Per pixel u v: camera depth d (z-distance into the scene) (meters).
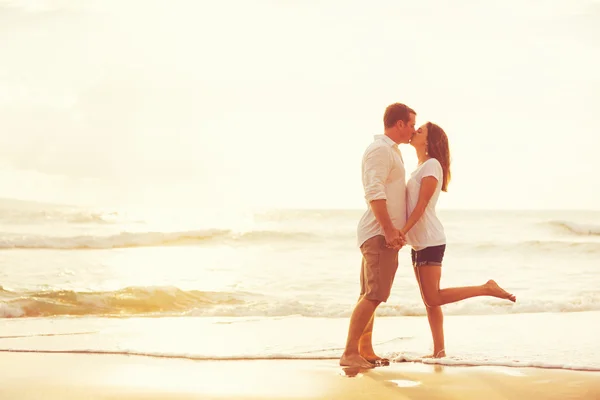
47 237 18.31
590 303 8.10
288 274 12.02
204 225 28.56
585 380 3.82
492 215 36.97
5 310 7.19
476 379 3.85
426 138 4.65
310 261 14.80
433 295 4.56
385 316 7.29
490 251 16.94
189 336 5.63
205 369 4.13
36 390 3.48
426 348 5.11
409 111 4.48
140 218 29.83
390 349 5.05
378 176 4.32
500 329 6.16
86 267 12.72
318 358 4.59
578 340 5.48
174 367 4.20
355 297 9.14
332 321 6.77
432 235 4.56
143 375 3.91
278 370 4.12
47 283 10.25
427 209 4.59
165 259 15.14
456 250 17.12
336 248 18.45
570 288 10.29
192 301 8.19
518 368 4.20
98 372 3.99
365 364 4.25
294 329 6.14
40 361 4.36
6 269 12.06
